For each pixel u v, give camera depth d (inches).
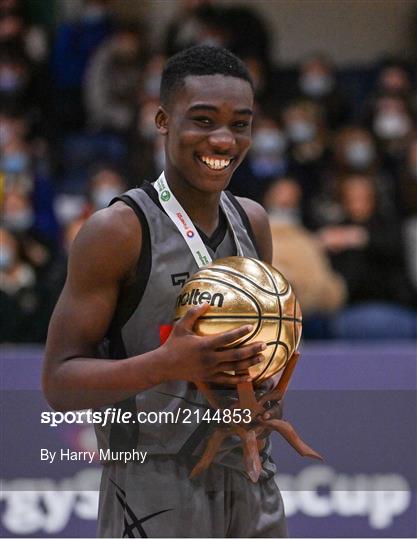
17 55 800.9
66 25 822.5
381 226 595.2
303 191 701.3
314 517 309.6
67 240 589.3
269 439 227.6
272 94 796.0
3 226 626.8
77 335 212.4
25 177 678.5
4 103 780.6
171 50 786.8
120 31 799.1
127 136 750.5
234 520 221.8
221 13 794.2
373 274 567.5
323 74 785.6
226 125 211.9
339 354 314.3
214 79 211.6
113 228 211.9
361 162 670.5
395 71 768.3
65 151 752.3
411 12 889.5
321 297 486.3
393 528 314.7
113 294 214.2
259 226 243.6
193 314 197.6
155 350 201.0
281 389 211.6
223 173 213.6
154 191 220.4
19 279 546.9
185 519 215.6
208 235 225.5
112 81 786.8
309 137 729.6
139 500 217.0
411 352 320.8
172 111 216.4
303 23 897.5
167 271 214.7
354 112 815.7
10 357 302.4
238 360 197.3
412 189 645.3
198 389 208.1
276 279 206.7
